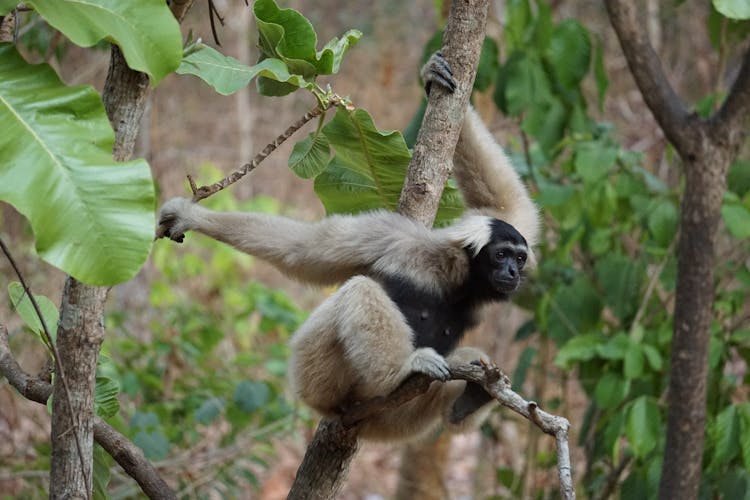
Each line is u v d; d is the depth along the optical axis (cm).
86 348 618
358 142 786
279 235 793
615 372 1172
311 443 796
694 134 1024
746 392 1409
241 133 2552
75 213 480
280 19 704
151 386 1355
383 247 793
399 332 764
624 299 1243
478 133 900
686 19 2058
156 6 525
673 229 1203
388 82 2698
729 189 1243
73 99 505
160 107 2519
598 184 1220
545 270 1336
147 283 1823
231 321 1772
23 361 1502
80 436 624
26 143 488
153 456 1145
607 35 2259
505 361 1886
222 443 1389
